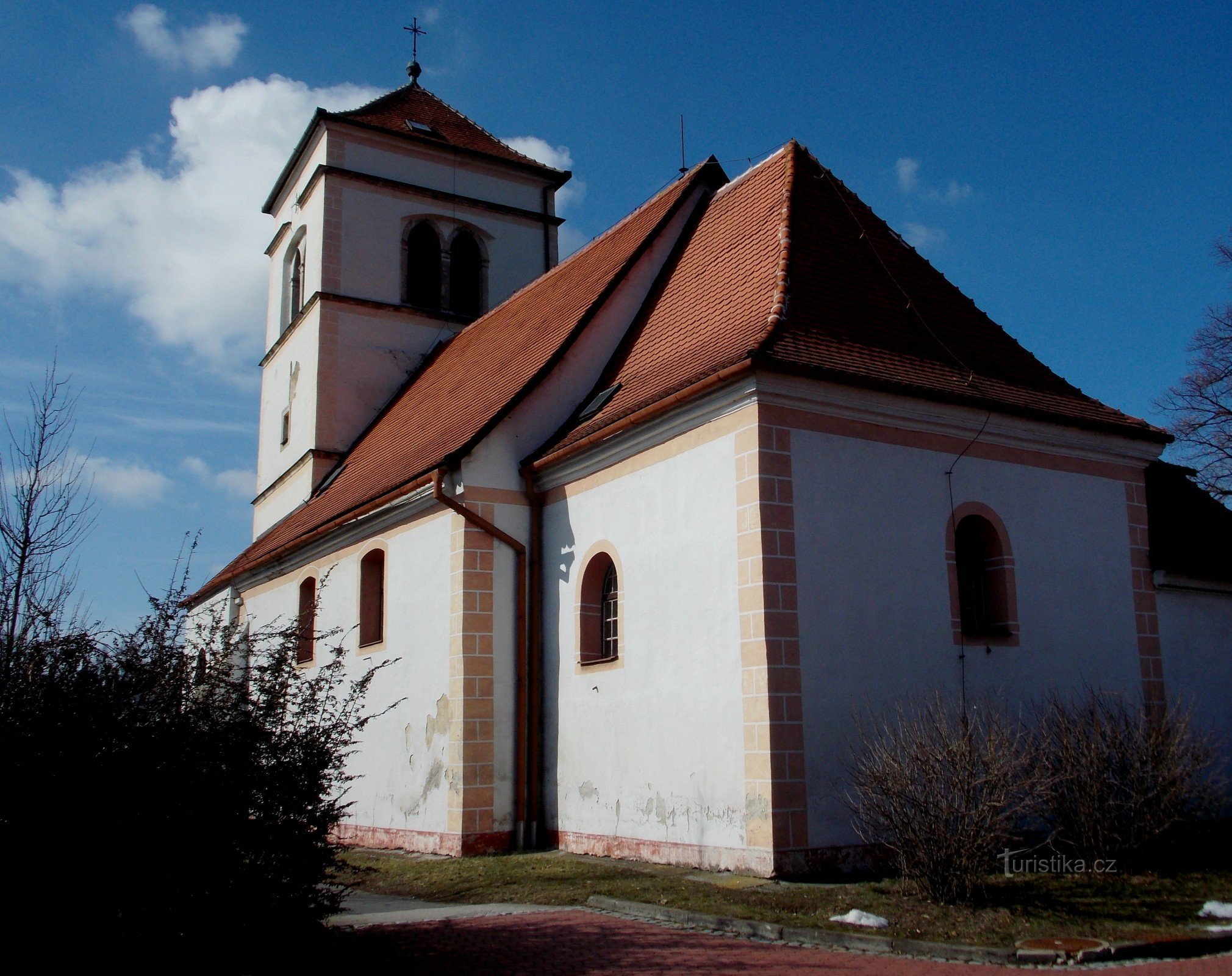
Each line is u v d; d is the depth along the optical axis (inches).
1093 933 327.6
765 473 467.2
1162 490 713.0
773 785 438.9
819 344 507.2
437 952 330.6
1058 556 553.3
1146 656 574.6
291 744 321.1
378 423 972.6
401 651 666.2
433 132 1104.8
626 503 553.3
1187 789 453.4
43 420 466.3
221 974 295.0
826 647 465.1
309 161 1079.0
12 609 375.9
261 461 1135.6
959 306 618.5
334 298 997.8
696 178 725.9
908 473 509.4
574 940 343.6
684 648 498.9
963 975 291.4
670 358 590.9
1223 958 310.2
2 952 266.2
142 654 308.0
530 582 617.3
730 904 380.5
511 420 631.2
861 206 644.1
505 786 596.4
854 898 384.2
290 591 860.0
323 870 325.4
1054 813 443.2
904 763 392.8
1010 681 517.0
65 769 277.4
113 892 278.2
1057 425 558.3
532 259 1104.2
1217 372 1021.2
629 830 525.0
